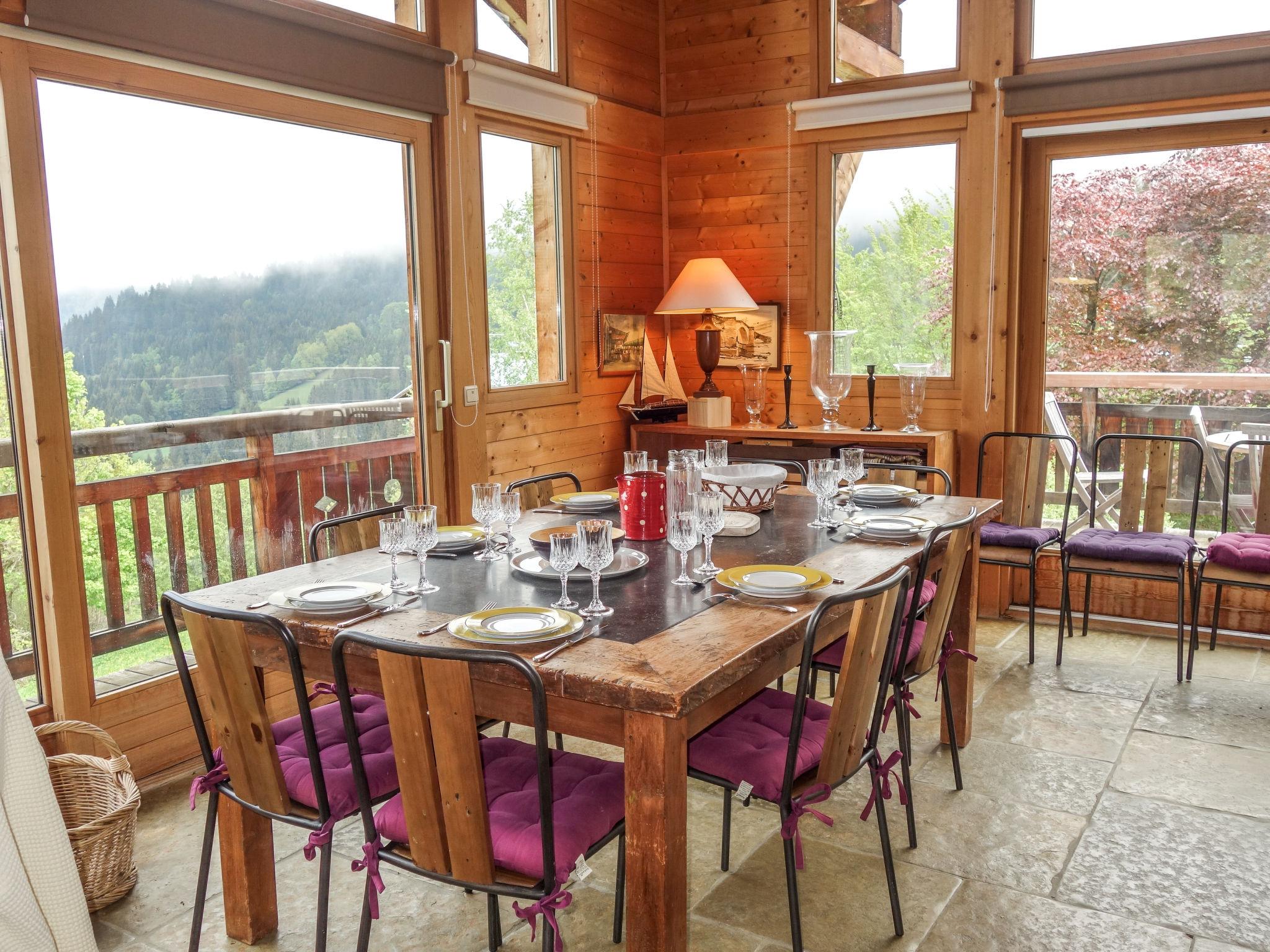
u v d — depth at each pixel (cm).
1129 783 295
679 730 170
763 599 213
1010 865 251
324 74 334
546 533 269
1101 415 450
